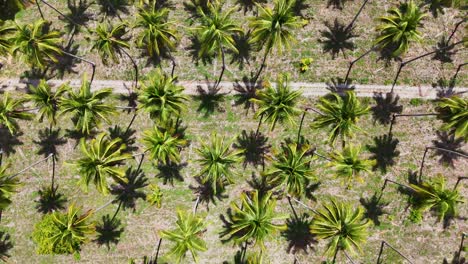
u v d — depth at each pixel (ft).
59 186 82.12
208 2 78.38
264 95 72.28
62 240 74.49
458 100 71.77
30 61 76.33
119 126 82.94
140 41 76.38
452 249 82.64
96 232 81.35
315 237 76.84
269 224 70.85
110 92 77.20
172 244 81.71
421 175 83.51
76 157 82.58
